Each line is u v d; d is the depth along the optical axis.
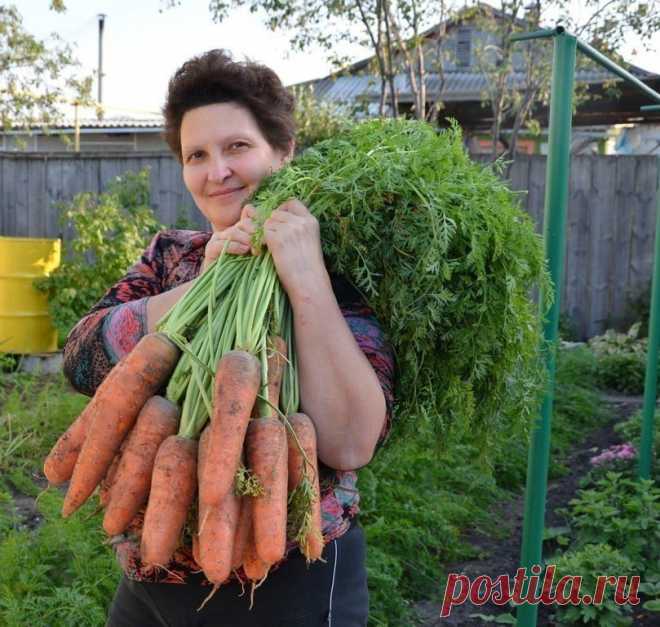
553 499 4.55
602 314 8.78
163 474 1.29
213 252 1.54
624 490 4.12
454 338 1.59
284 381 1.41
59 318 6.47
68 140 13.04
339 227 1.53
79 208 6.94
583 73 10.22
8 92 11.74
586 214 8.69
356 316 1.54
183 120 1.69
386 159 1.56
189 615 1.48
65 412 4.86
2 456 4.26
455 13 8.03
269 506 1.26
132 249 6.80
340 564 1.52
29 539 3.18
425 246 1.49
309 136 8.55
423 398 1.64
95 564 2.91
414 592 3.40
